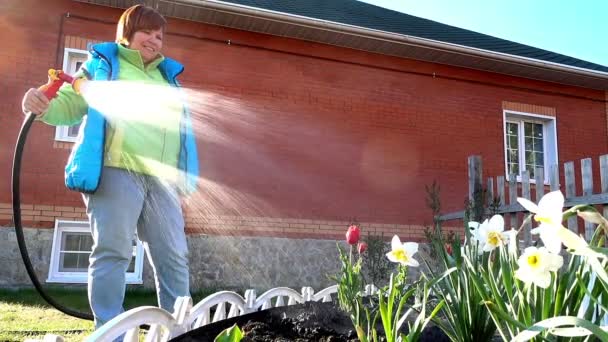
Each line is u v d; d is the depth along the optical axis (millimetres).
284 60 7457
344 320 1789
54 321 3584
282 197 7117
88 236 6270
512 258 1200
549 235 908
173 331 1412
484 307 1369
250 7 6875
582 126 9312
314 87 7555
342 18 8523
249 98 7184
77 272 6137
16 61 6223
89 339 1021
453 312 1417
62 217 6074
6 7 6289
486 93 8688
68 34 6488
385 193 7645
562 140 9117
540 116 9039
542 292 1107
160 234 2184
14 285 5789
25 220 5941
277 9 7754
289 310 1861
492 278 1242
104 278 1917
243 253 6777
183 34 7008
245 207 6914
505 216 5207
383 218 7559
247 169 7012
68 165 2008
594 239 1106
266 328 1601
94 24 6609
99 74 2162
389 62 8094
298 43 7562
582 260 1121
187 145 2451
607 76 8992
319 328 1640
